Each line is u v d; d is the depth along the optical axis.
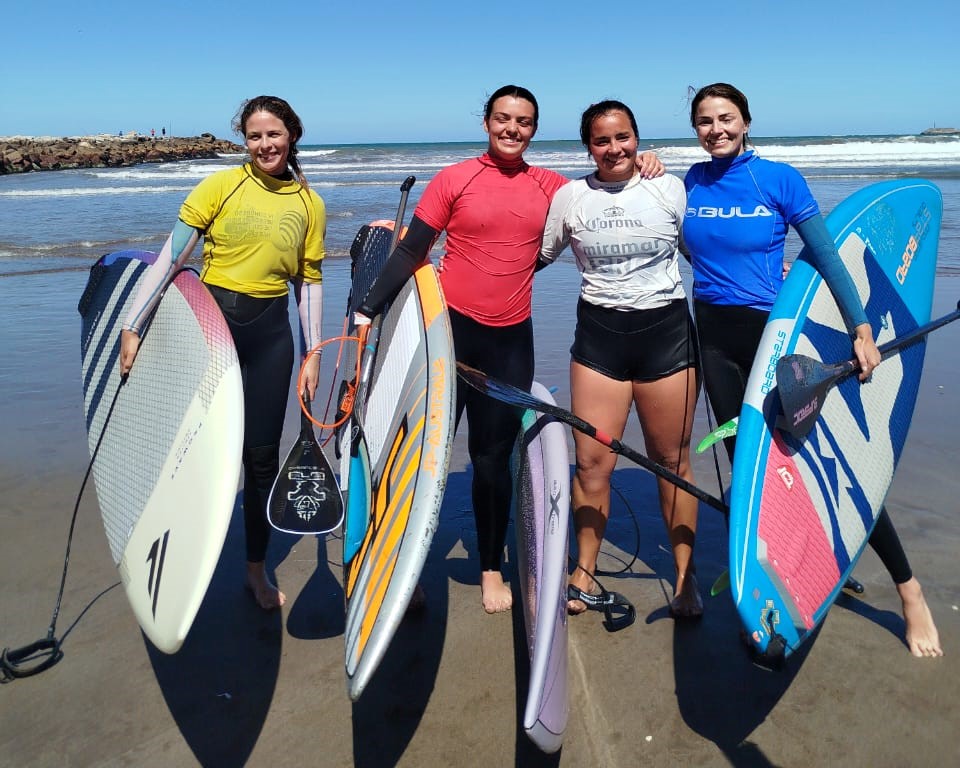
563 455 2.72
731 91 2.78
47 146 51.50
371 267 3.54
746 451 2.42
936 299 7.36
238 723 2.52
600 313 2.91
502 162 2.86
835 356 2.75
